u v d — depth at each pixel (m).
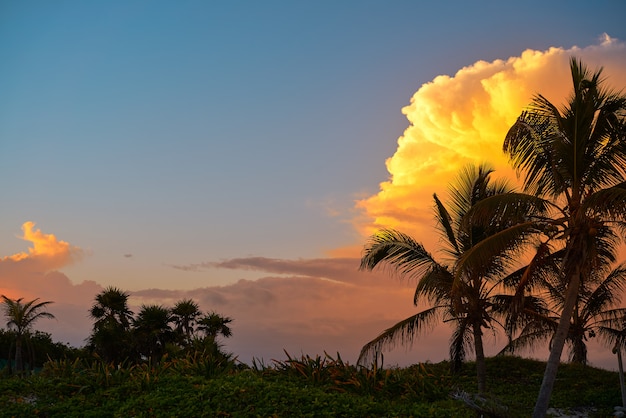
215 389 14.78
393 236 23.44
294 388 15.27
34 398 15.62
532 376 30.16
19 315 42.12
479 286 23.47
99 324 41.69
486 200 17.73
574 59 17.64
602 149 17.86
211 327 44.38
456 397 14.67
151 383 16.00
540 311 24.00
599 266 17.81
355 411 13.66
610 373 30.47
